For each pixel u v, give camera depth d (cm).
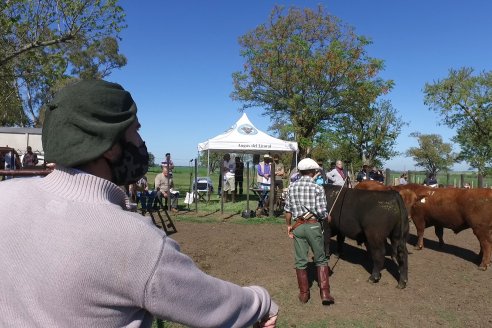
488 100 3005
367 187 954
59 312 101
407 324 504
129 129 129
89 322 104
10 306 104
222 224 1097
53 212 109
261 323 149
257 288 144
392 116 3547
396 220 631
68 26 1266
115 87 124
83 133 115
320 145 2709
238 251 820
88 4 1255
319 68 2505
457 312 542
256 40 2714
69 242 104
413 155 5528
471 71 3078
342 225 687
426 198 846
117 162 127
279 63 2647
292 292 603
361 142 3525
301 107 2645
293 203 567
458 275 704
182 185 2627
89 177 117
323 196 562
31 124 4675
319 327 491
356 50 2531
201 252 805
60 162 115
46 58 1295
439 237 909
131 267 106
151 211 1132
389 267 738
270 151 1764
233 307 127
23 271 104
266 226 1075
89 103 116
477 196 750
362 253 830
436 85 3155
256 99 2823
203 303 118
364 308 551
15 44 1283
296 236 565
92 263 103
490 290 628
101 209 111
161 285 108
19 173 366
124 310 108
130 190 1120
